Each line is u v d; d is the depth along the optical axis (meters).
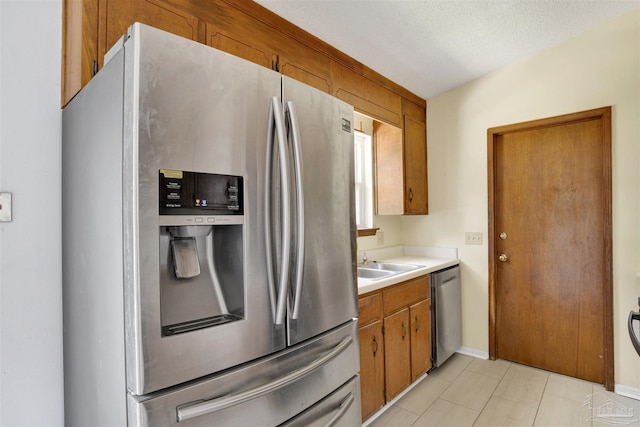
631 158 2.26
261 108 1.05
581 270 2.52
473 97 2.96
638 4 2.18
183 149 0.87
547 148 2.65
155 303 0.82
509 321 2.84
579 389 2.37
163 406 0.83
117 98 0.86
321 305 1.24
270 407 1.03
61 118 1.30
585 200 2.50
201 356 0.89
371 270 2.62
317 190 1.23
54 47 1.29
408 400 2.26
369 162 3.02
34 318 1.24
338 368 1.31
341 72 2.23
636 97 2.25
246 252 1.00
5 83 1.20
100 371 0.96
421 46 2.33
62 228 1.29
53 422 1.27
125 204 0.82
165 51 0.85
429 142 3.26
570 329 2.56
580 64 2.45
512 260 2.82
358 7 1.85
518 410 2.13
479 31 2.25
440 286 2.68
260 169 1.04
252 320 1.01
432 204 3.23
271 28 1.76
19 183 1.22
